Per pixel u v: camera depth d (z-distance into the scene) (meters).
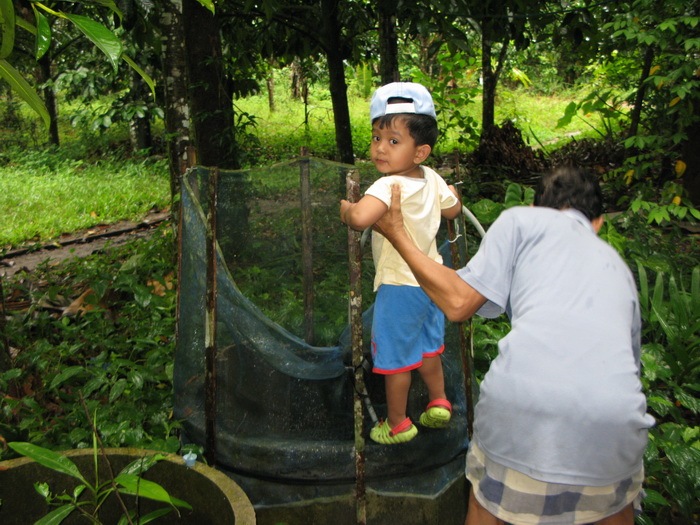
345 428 2.57
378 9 6.37
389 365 2.36
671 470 2.83
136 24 5.54
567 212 2.10
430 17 5.61
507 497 1.90
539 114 18.45
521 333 1.88
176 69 5.25
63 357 3.89
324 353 2.59
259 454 2.50
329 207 2.88
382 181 2.20
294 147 13.90
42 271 6.34
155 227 8.80
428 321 2.44
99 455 2.20
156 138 15.13
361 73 15.23
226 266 2.65
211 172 2.45
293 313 2.93
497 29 6.74
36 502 2.19
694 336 4.07
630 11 7.10
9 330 4.25
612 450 1.79
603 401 1.77
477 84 16.98
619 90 11.17
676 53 7.12
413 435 2.42
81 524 2.24
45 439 3.01
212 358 2.50
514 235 2.03
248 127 15.71
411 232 2.30
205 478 2.10
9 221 8.77
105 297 4.92
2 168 12.77
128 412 3.08
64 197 10.17
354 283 2.19
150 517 1.99
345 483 2.48
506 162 10.12
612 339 1.84
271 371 2.55
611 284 1.93
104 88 14.23
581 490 1.84
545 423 1.79
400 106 2.23
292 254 2.92
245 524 1.87
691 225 7.05
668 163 8.43
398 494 2.53
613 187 8.04
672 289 3.95
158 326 4.15
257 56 10.01
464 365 2.64
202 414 2.65
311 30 7.95
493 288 2.00
